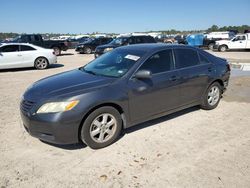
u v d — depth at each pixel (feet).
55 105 11.68
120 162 11.70
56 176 10.69
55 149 12.90
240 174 10.73
